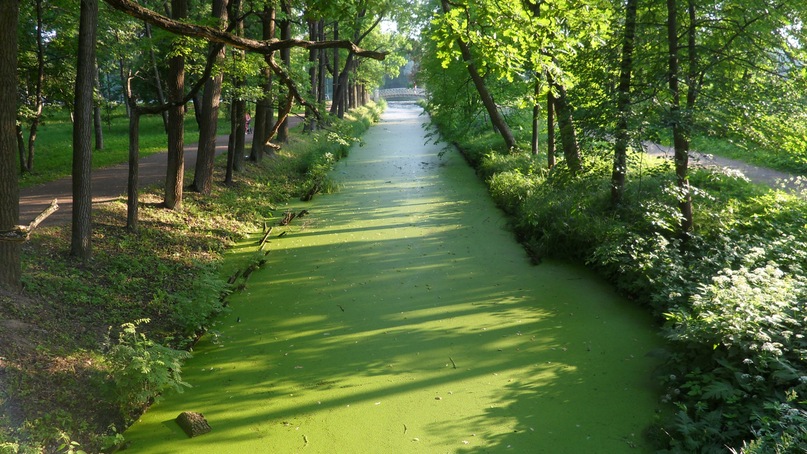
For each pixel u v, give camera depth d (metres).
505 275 11.11
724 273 8.59
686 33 10.47
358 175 22.11
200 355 8.16
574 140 11.69
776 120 10.03
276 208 16.66
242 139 18.67
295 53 29.28
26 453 5.21
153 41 10.57
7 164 7.33
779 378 5.87
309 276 11.16
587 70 11.41
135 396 6.58
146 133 32.84
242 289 10.51
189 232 12.70
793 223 11.01
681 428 5.79
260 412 6.73
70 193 14.48
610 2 12.02
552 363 7.80
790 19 10.09
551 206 12.92
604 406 6.74
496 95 23.41
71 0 13.35
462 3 10.21
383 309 9.62
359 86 57.12
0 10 7.08
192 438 6.27
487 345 8.34
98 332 7.85
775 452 4.94
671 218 10.41
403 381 7.39
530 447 6.04
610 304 9.66
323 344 8.42
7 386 6.10
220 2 13.84
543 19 10.32
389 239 13.53
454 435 6.27
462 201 17.28
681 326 7.27
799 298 7.20
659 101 10.01
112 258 10.14
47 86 18.62
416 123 45.31
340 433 6.32
